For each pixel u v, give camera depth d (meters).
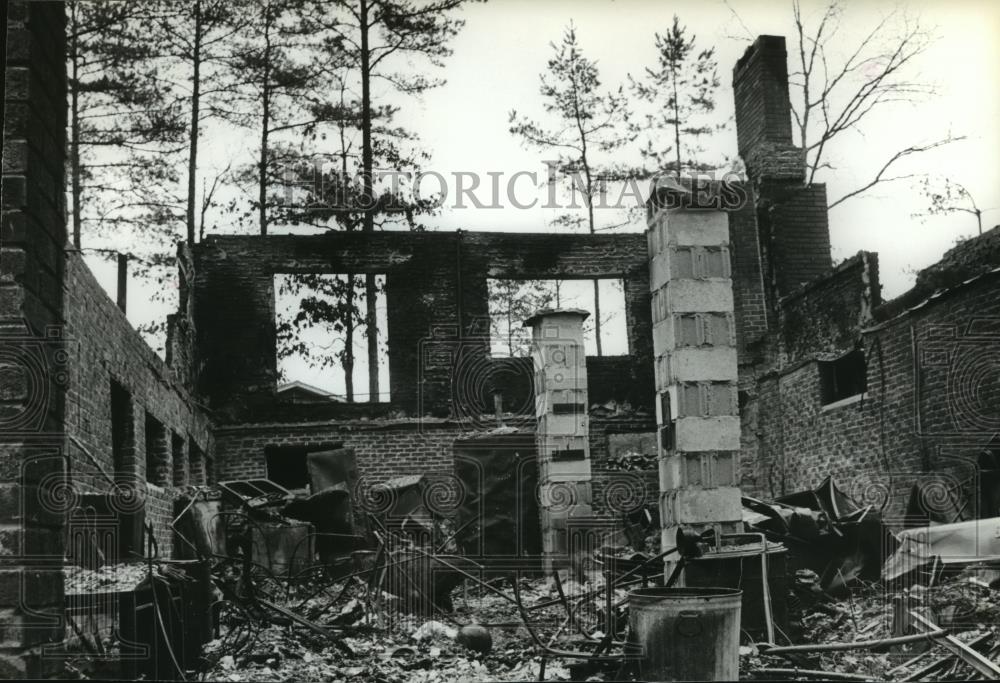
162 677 6.55
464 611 10.67
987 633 7.03
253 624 8.69
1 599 4.99
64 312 5.73
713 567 8.38
